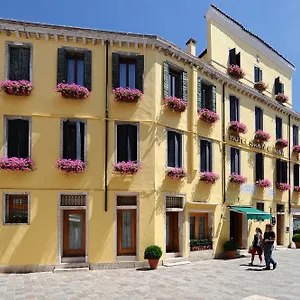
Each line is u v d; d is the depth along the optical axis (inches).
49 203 530.6
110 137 559.5
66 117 547.8
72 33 554.3
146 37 581.3
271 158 862.5
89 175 546.0
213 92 693.9
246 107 789.2
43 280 447.2
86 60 560.4
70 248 545.6
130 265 541.6
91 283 426.6
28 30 542.3
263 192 819.4
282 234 888.9
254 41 847.1
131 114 571.2
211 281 438.6
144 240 553.9
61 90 540.4
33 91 542.3
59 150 540.4
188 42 698.8
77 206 540.7
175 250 607.2
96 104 559.8
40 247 520.4
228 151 725.9
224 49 756.6
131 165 552.4
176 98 604.7
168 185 590.9
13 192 522.6
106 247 538.6
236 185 736.3
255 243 578.2
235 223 743.7
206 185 660.1
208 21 733.3
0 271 505.7
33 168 529.0
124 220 563.2
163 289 393.7
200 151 661.9
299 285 418.3
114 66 568.1
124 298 354.3
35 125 538.3
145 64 585.3
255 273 497.4
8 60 543.8
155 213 563.8
